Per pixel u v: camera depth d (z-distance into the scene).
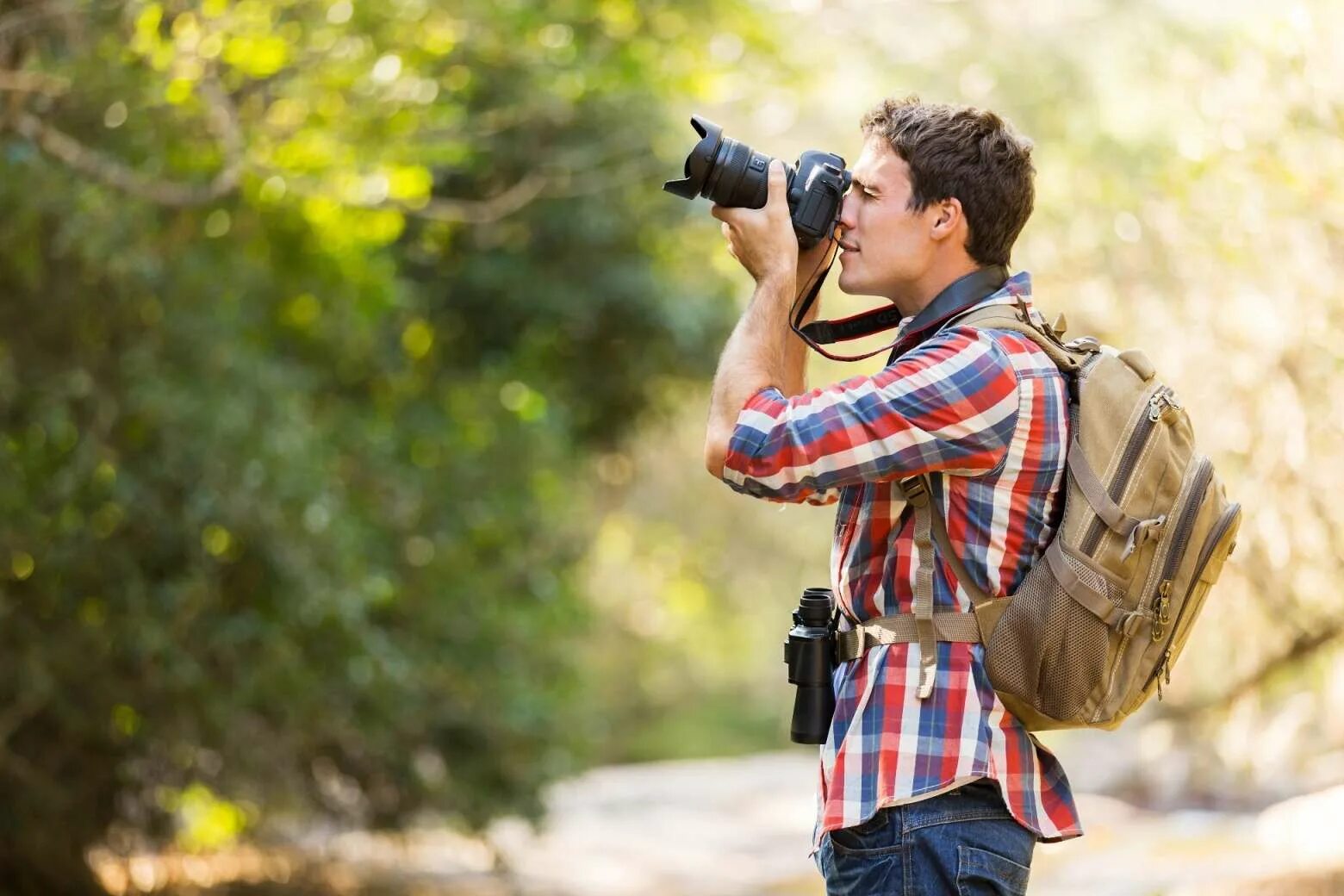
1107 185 12.84
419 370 16.75
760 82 15.10
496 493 15.99
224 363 12.07
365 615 13.71
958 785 4.11
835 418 4.08
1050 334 4.38
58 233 10.61
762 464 4.12
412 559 15.29
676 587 32.66
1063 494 4.21
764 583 33.25
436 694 15.10
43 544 11.13
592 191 15.56
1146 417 4.15
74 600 11.84
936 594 4.18
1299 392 11.47
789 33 17.22
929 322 4.37
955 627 4.15
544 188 15.95
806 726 4.37
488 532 16.00
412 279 16.81
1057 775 4.28
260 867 16.62
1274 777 16.06
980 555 4.14
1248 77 11.11
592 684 17.25
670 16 14.53
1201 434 12.20
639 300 17.16
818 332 4.73
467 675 15.24
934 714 4.12
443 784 15.13
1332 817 13.47
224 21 9.69
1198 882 12.13
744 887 16.33
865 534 4.27
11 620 11.47
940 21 18.08
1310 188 10.43
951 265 4.40
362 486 14.83
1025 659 4.06
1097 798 17.69
